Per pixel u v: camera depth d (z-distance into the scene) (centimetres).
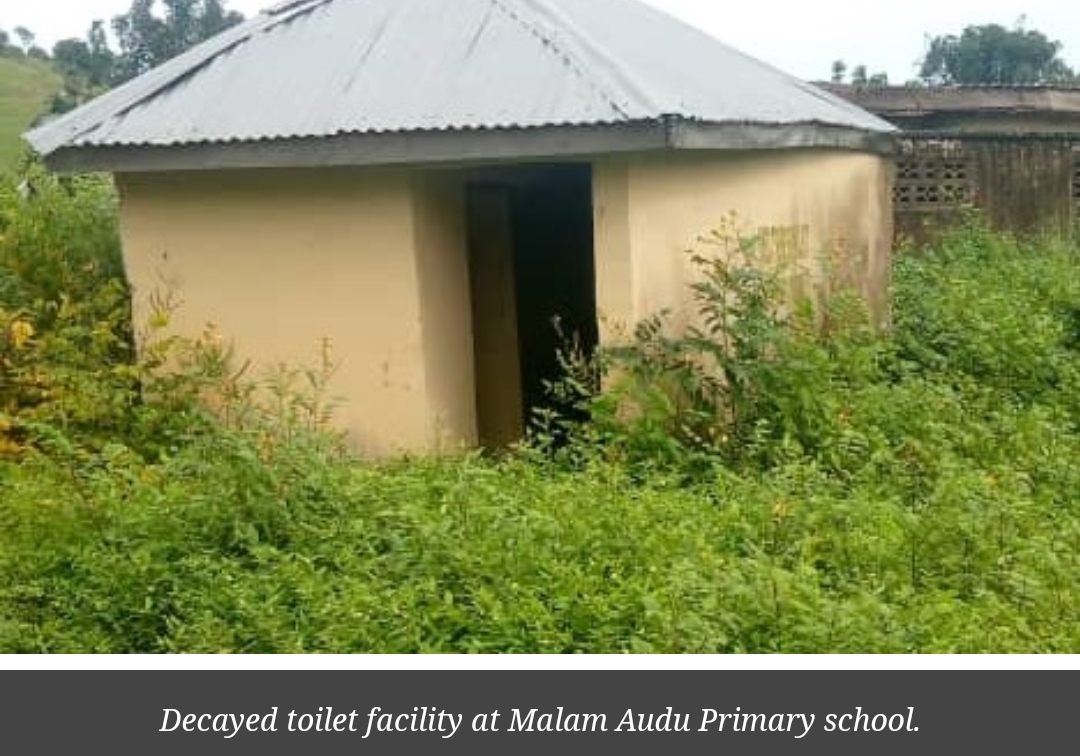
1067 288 1134
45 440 640
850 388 761
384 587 468
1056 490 655
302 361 741
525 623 440
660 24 959
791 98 935
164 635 468
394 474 613
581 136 636
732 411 691
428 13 766
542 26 723
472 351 798
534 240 914
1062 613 469
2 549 511
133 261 766
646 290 700
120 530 515
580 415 845
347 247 725
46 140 748
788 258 881
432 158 659
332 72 730
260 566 491
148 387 722
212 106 725
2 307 738
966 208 1506
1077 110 1914
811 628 417
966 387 823
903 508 570
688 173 754
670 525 534
